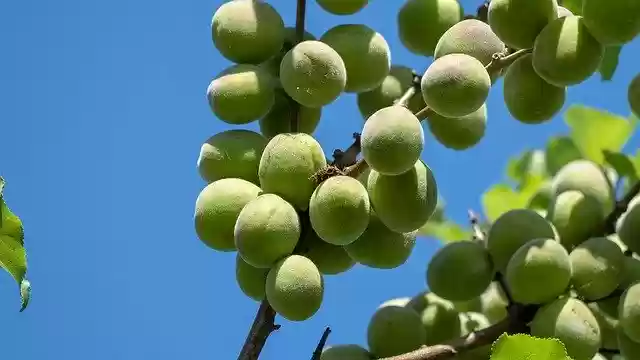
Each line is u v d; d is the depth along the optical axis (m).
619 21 0.88
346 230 0.86
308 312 0.86
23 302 0.89
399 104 0.90
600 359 0.92
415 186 0.88
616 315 0.93
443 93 0.87
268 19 0.92
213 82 0.92
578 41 0.89
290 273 0.86
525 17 0.90
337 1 0.94
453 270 0.94
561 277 0.91
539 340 0.84
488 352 0.92
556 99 0.92
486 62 0.91
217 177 0.91
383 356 0.93
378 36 0.94
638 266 0.93
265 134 0.94
